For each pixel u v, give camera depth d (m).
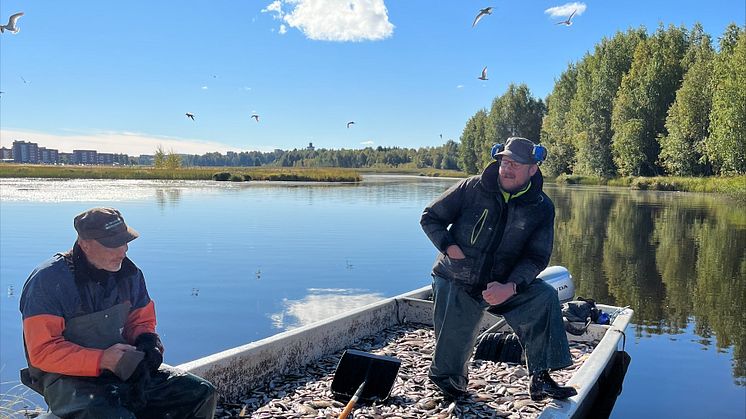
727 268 11.70
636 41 55.94
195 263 11.33
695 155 43.78
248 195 31.89
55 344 2.49
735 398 5.16
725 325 7.55
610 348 4.78
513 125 76.19
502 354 5.10
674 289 9.76
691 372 5.82
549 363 3.82
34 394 4.73
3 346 6.28
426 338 5.66
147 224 17.83
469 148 95.69
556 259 12.80
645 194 38.62
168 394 2.82
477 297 3.95
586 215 23.25
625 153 49.50
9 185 40.03
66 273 2.56
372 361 4.15
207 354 6.15
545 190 44.59
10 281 9.45
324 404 3.98
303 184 49.66
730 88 36.69
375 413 3.85
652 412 4.85
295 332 4.66
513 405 4.04
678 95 43.62
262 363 4.29
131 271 2.83
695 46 50.88
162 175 61.00
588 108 55.25
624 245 14.92
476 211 3.80
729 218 22.06
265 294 8.81
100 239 2.54
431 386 4.39
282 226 17.55
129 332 2.88
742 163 36.91
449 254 3.74
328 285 9.55
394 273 10.59
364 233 16.02
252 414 3.80
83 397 2.53
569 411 3.62
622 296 9.23
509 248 3.82
